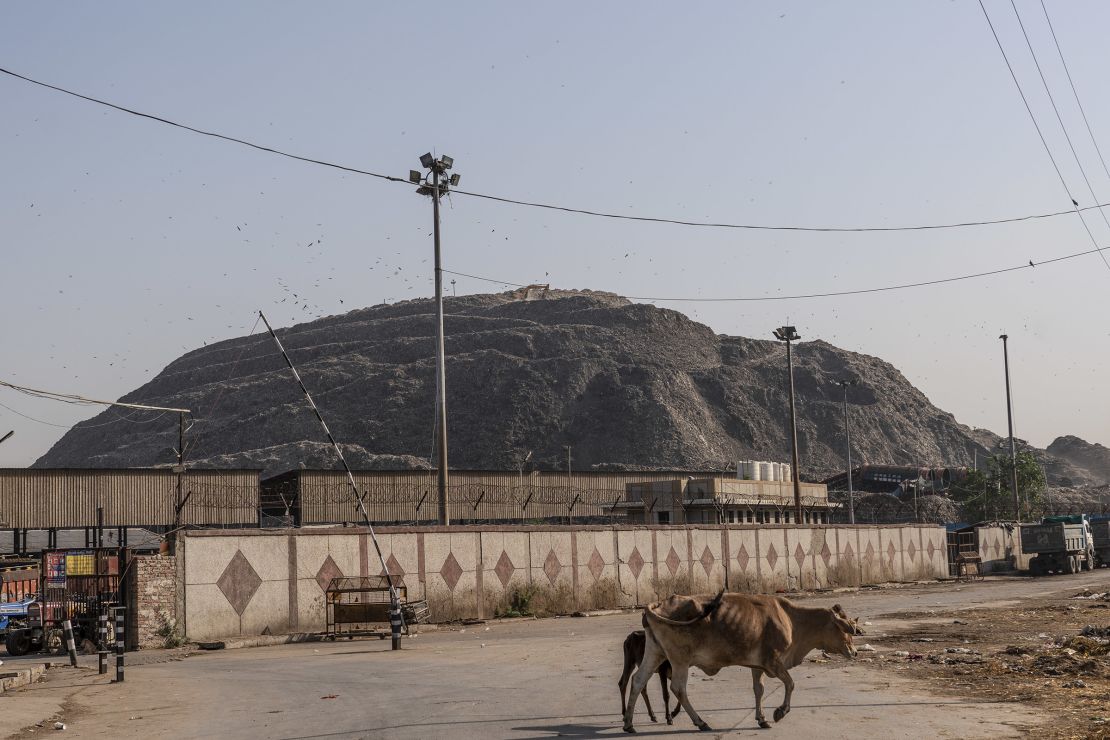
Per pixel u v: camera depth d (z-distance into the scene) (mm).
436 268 41500
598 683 18453
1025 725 13234
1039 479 131000
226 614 31281
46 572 30703
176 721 15500
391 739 13055
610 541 45500
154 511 58062
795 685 17609
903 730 12961
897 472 135625
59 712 16984
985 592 53000
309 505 60656
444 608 37406
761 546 55750
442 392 40938
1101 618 32625
